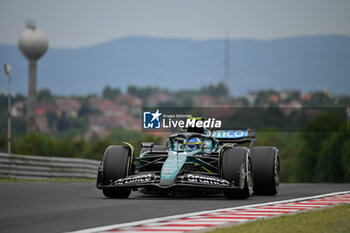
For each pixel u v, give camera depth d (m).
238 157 37.16
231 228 23.64
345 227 24.52
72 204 33.44
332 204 35.16
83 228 23.72
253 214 29.06
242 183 36.69
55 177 82.38
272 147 43.28
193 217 27.47
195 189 35.66
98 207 31.58
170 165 36.25
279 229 23.61
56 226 24.25
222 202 35.22
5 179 70.56
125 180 36.38
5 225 24.53
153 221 25.83
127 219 26.47
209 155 40.09
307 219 26.73
